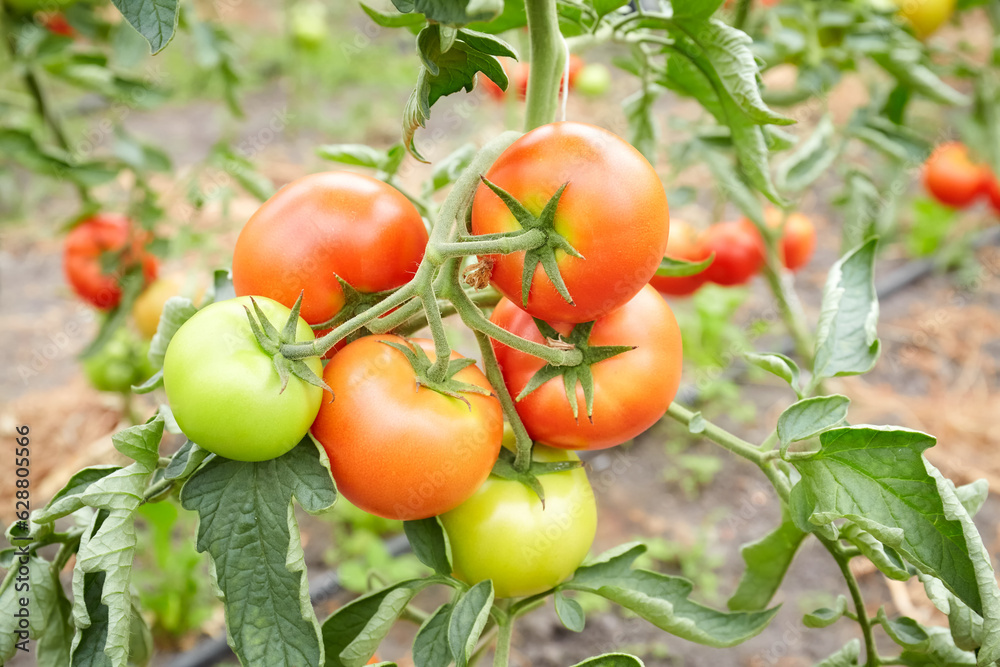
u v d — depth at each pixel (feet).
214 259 7.00
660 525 5.57
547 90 2.54
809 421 2.51
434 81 2.38
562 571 2.55
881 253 8.28
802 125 9.07
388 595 2.48
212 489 2.39
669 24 2.61
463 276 2.53
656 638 4.79
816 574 5.12
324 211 2.43
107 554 2.36
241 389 2.30
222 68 4.56
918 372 6.84
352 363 2.39
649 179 2.35
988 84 4.89
